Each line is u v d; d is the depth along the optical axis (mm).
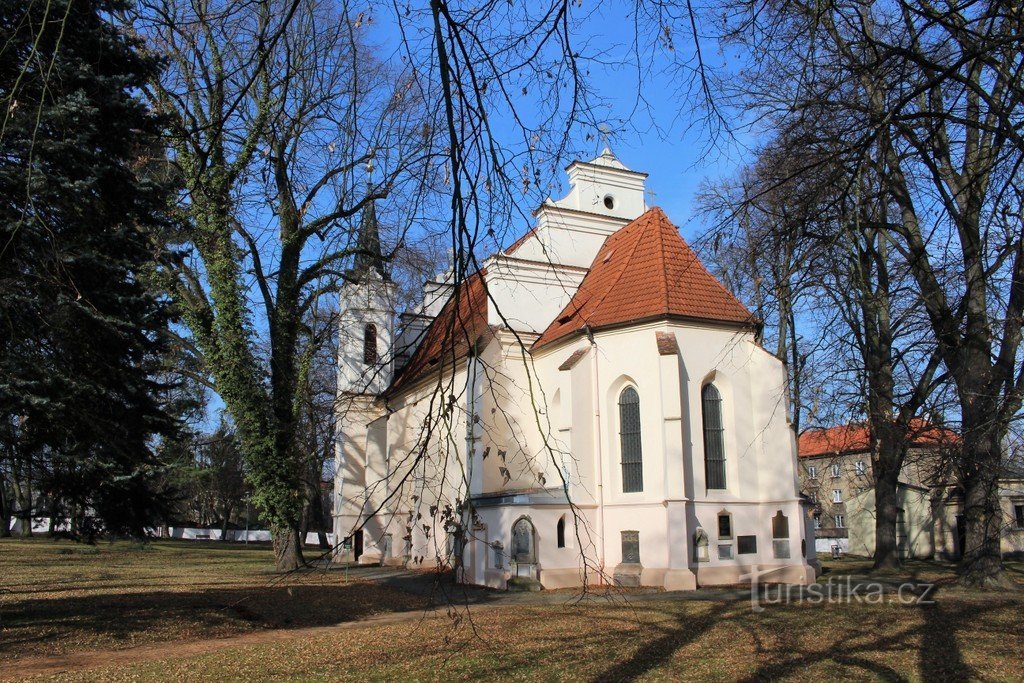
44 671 10906
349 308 31656
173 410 17109
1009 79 7371
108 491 14078
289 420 26688
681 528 20953
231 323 25219
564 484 5418
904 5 6672
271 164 8711
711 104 6023
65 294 11492
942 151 10023
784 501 22016
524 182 4980
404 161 5656
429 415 4719
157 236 16547
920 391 13172
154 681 10336
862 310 13352
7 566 27797
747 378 23078
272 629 15094
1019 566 30469
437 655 11852
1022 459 10867
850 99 8484
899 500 39219
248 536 66438
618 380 23203
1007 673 10047
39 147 10914
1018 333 10953
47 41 10414
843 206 8023
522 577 21688
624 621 14844
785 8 7348
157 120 13055
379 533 34125
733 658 11195
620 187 30484
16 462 12906
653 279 23781
